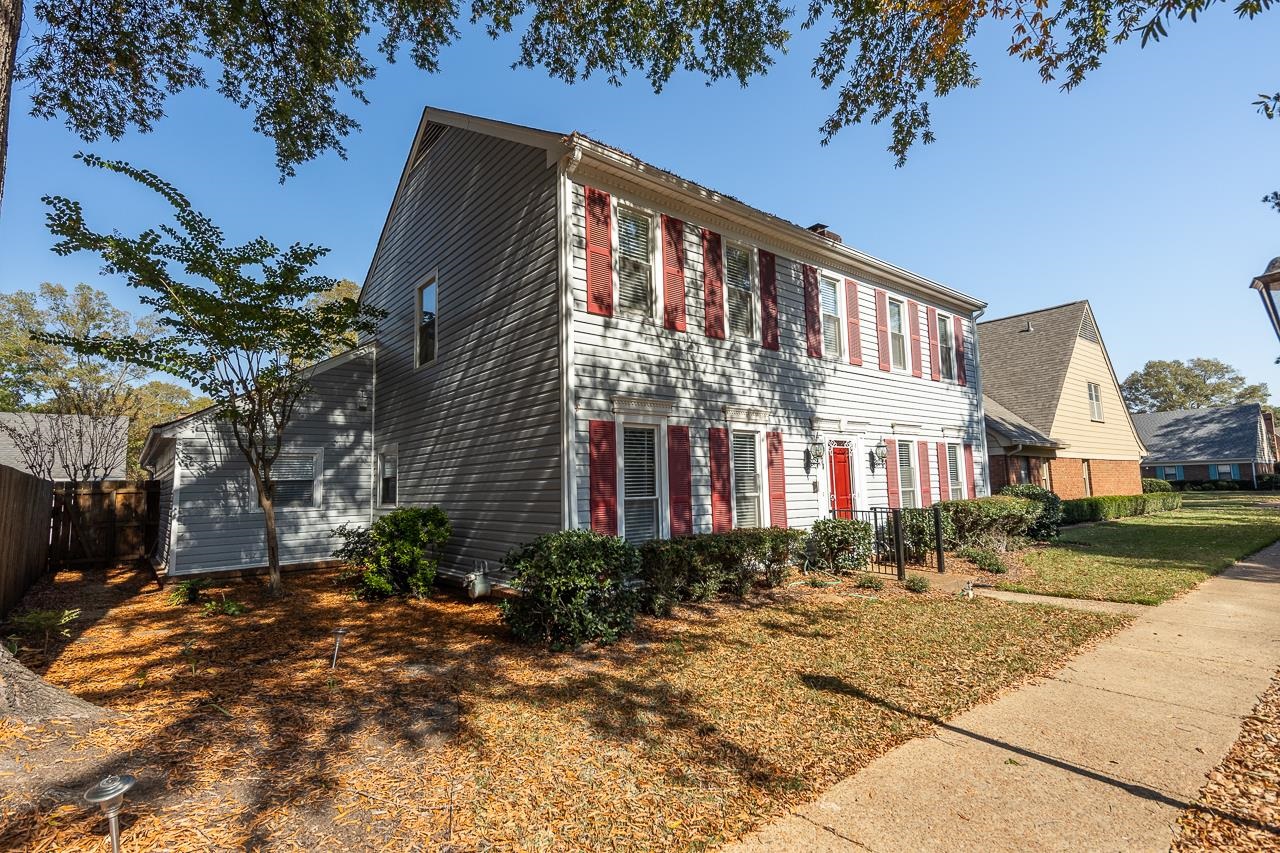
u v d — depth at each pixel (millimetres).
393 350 12562
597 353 8148
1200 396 59500
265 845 2838
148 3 7832
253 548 11414
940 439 14352
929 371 14297
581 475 7801
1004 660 5711
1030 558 11820
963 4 6508
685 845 2912
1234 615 7336
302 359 10383
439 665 5742
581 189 8234
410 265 12094
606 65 9398
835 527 10141
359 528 12531
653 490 8727
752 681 5207
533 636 6453
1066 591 8797
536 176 8531
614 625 6637
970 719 4395
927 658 5793
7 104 4184
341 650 6266
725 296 9977
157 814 2988
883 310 13188
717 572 8273
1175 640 6336
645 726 4301
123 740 3682
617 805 3271
